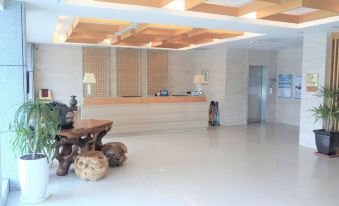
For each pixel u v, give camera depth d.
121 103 8.48
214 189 4.49
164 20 5.57
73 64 10.26
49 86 10.02
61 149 5.38
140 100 8.74
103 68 10.62
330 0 4.90
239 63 10.71
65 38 9.25
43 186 3.97
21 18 4.14
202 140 8.00
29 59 9.35
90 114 8.12
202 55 11.60
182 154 6.48
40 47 9.80
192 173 5.21
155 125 9.00
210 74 11.20
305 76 7.23
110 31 7.21
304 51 7.22
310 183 4.77
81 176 4.74
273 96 11.56
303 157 6.32
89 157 4.75
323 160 6.09
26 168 3.83
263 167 5.59
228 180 4.88
